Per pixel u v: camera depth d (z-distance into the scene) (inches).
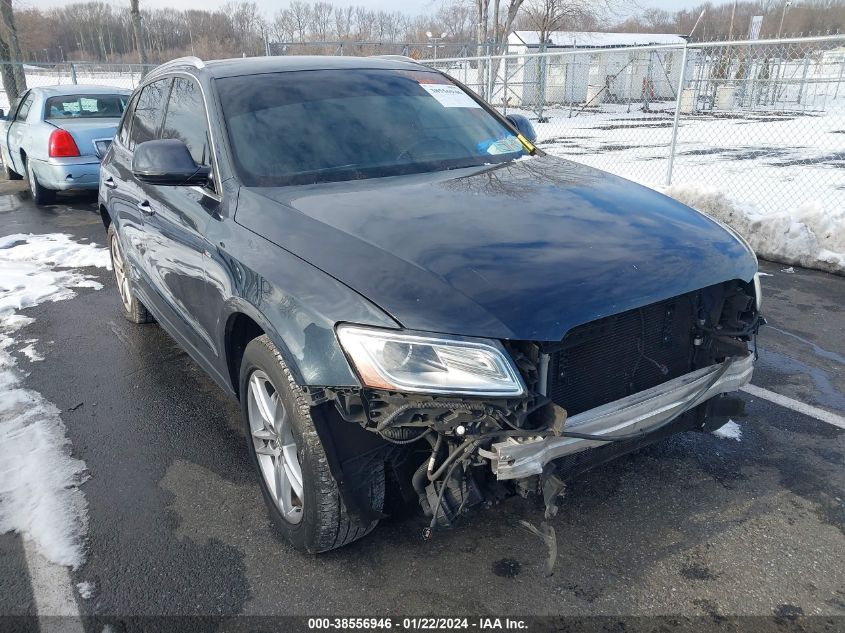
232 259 106.3
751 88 757.9
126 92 420.5
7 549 106.1
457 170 130.9
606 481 119.8
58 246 297.7
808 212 256.1
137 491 120.8
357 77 149.3
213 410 151.4
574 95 935.0
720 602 92.4
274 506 107.7
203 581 98.4
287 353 88.4
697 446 130.7
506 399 80.4
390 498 96.5
